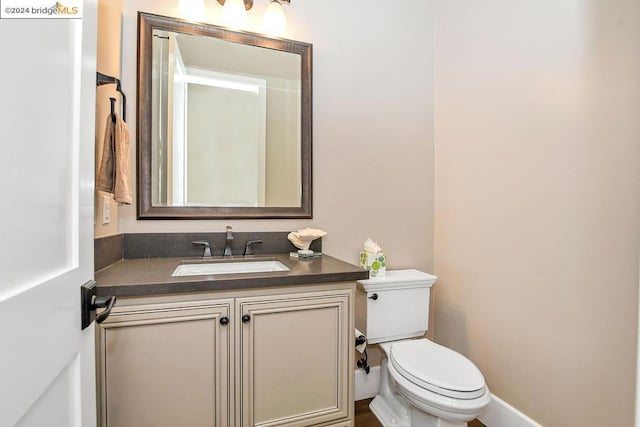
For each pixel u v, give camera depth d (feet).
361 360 6.06
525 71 4.80
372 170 6.32
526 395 4.75
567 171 4.21
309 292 4.00
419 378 4.05
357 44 6.21
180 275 4.00
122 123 3.86
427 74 6.68
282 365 3.87
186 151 5.23
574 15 4.12
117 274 3.75
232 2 5.28
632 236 3.53
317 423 4.04
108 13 4.27
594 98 3.90
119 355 3.26
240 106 5.53
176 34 5.16
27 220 1.42
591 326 3.92
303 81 5.83
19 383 1.34
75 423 1.96
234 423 3.67
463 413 3.74
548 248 4.45
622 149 3.62
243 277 3.67
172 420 3.44
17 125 1.35
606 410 3.75
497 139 5.29
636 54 3.51
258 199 5.60
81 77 2.01
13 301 1.30
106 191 3.71
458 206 6.12
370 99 6.30
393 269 6.46
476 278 5.70
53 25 1.66
